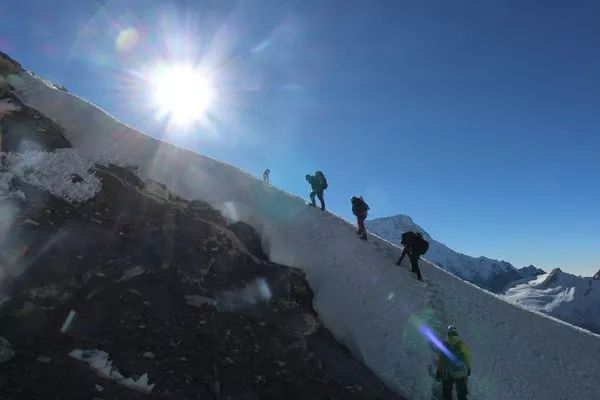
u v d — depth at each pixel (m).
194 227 11.94
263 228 14.66
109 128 15.88
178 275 10.08
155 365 7.57
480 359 11.87
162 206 12.30
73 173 11.58
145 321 8.45
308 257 14.19
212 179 15.97
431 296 13.98
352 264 14.48
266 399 8.06
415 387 10.47
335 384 9.29
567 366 12.23
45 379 6.41
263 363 8.89
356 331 11.70
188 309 9.36
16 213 9.07
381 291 13.48
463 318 13.45
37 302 7.57
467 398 10.52
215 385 7.70
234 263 11.55
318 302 12.43
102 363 7.14
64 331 7.44
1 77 15.44
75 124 15.34
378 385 10.04
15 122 13.34
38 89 16.52
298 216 16.44
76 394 6.32
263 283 11.52
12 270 7.75
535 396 10.98
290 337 10.10
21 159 11.32
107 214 10.76
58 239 9.02
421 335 12.07
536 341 13.10
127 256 9.61
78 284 8.34
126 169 13.46
